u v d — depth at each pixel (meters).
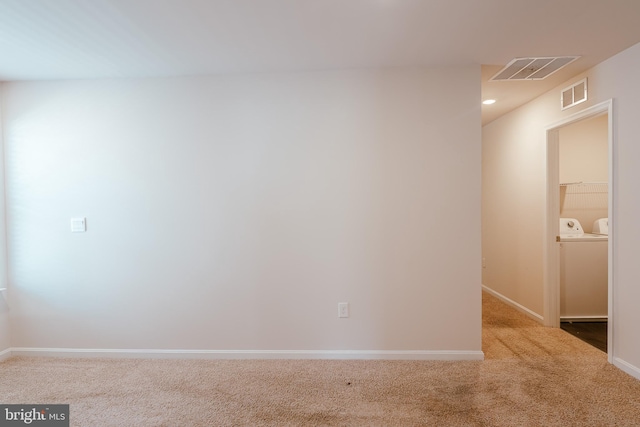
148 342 2.71
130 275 2.71
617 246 2.42
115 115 2.68
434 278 2.59
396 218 2.60
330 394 2.14
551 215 3.26
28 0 1.71
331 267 2.63
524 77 2.80
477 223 2.56
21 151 2.72
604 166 3.98
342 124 2.61
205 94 2.66
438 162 2.57
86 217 2.71
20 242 2.74
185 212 2.67
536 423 1.84
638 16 1.91
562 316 3.45
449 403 2.03
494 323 3.37
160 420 1.91
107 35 2.07
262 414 1.95
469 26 2.02
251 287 2.67
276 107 2.63
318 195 2.62
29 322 2.76
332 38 2.14
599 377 2.30
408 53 2.36
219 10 1.83
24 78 2.66
